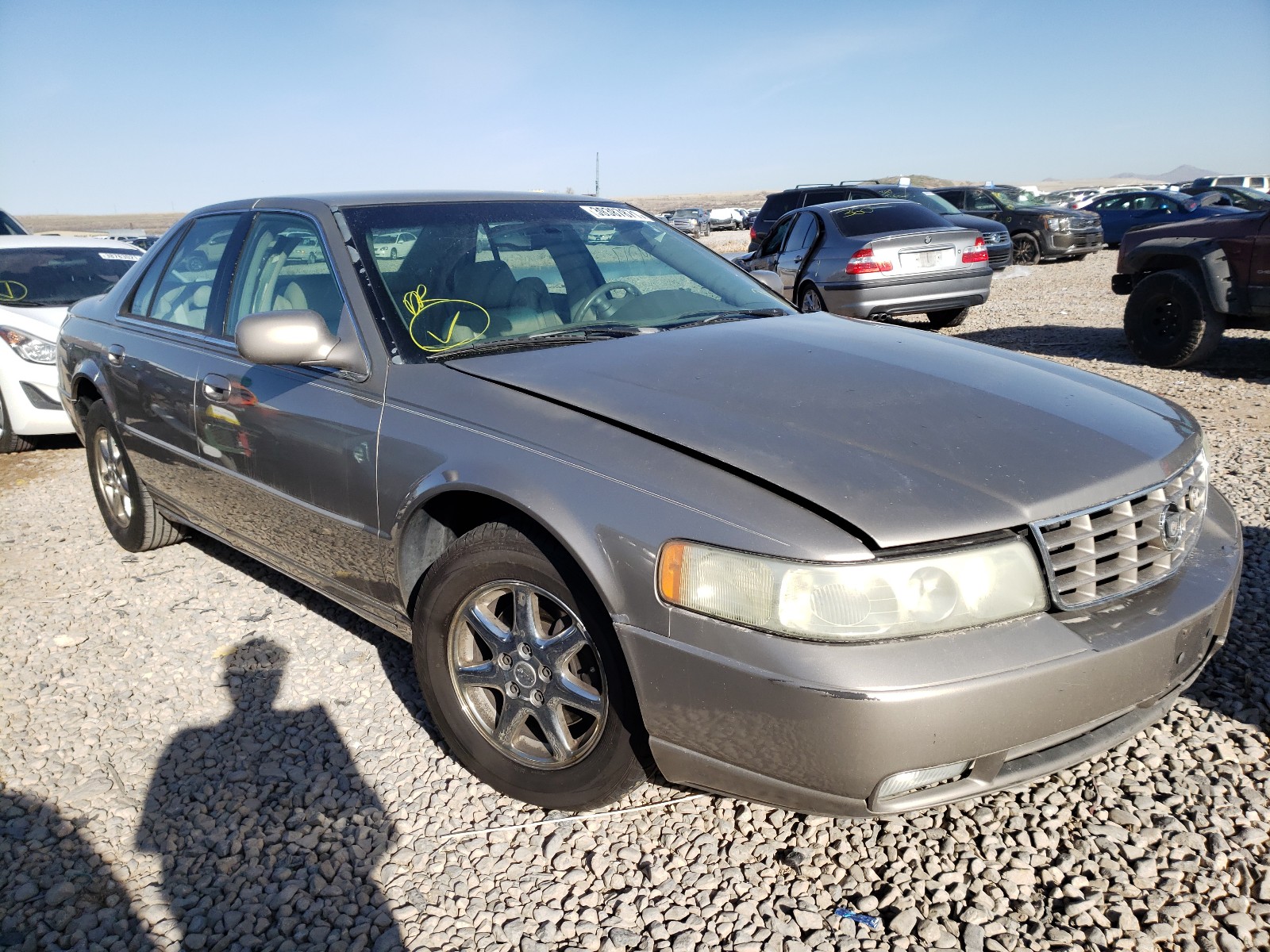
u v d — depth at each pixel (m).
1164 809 2.41
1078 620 2.01
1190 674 2.26
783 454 2.08
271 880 2.30
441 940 2.08
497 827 2.46
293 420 2.93
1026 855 2.27
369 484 2.67
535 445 2.30
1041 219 18.75
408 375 2.68
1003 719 1.88
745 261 12.30
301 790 2.64
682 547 1.98
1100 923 2.05
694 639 1.97
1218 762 2.58
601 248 3.45
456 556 2.47
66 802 2.62
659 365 2.58
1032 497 2.00
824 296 9.80
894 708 1.80
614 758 2.25
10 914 2.20
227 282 3.52
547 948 2.05
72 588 4.16
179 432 3.61
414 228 3.15
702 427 2.20
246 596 4.00
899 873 2.24
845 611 1.85
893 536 1.87
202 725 3.00
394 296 2.88
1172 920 2.05
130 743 2.91
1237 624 3.30
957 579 1.89
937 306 9.49
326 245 3.04
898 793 1.92
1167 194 22.28
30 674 3.38
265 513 3.23
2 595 4.11
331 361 2.78
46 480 6.09
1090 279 15.67
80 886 2.29
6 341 6.51
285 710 3.07
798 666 1.85
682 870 2.27
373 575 2.79
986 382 2.53
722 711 1.96
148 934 2.13
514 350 2.78
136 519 4.37
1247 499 4.54
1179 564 2.25
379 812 2.54
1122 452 2.22
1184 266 7.83
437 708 2.63
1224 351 8.73
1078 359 8.51
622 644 2.07
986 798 2.49
